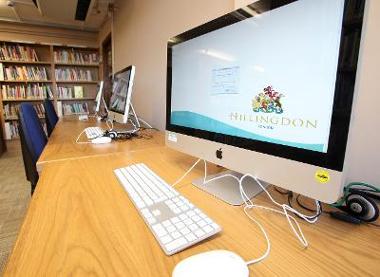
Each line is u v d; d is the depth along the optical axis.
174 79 0.92
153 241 0.46
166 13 1.83
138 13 2.50
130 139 1.52
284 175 0.53
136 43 2.62
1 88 4.44
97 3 3.58
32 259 0.40
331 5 0.44
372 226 0.53
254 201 0.64
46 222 0.52
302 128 0.49
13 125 4.65
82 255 0.42
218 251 0.40
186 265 0.37
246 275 0.35
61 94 4.98
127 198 0.65
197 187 0.73
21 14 4.24
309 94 0.48
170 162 1.01
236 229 0.51
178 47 0.88
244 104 0.62
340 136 0.43
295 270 0.39
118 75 1.93
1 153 3.67
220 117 0.71
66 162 0.98
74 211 0.57
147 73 2.30
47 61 4.82
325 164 0.45
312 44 0.47
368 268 0.40
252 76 0.60
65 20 4.51
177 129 0.91
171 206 0.57
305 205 0.62
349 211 0.57
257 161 0.59
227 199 0.64
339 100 0.43
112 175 0.83
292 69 0.51
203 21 1.38
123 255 0.42
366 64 0.66
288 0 0.50
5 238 1.57
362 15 0.40
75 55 5.00
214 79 0.72
